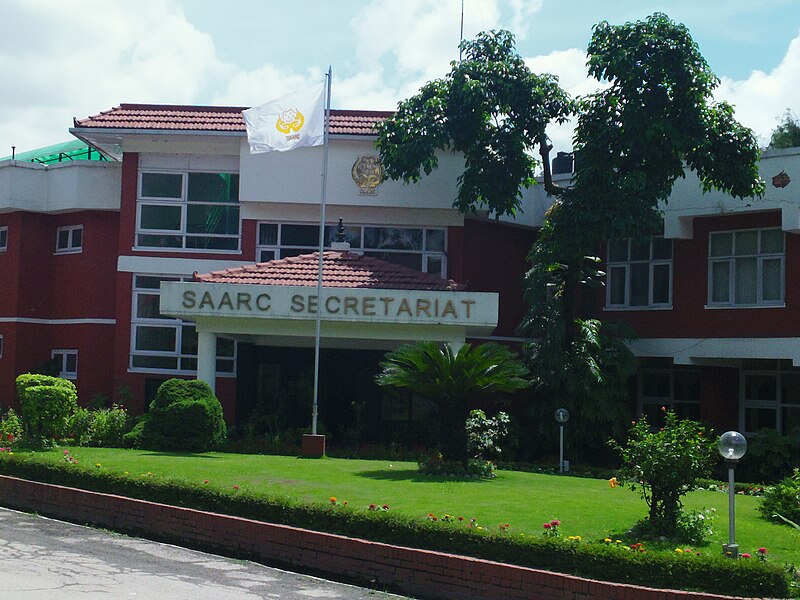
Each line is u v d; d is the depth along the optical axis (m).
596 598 10.14
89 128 27.03
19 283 29.89
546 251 25.31
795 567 11.09
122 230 27.88
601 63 24.48
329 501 13.80
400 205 27.33
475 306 22.36
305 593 10.92
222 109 28.39
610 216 24.06
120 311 27.78
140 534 14.35
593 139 24.45
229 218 28.06
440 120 25.61
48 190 29.94
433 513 13.47
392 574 11.66
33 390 20.92
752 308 25.36
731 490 11.58
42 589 9.98
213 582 11.15
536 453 25.41
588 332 24.67
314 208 27.81
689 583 10.23
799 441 23.88
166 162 28.14
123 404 27.09
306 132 22.95
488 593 10.89
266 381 27.92
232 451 22.14
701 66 24.39
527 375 25.17
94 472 15.62
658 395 29.09
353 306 22.42
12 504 16.62
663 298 27.25
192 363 27.89
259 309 22.52
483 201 26.06
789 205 24.42
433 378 18.16
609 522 13.24
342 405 27.91
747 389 27.44
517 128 25.86
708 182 24.72
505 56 26.06
